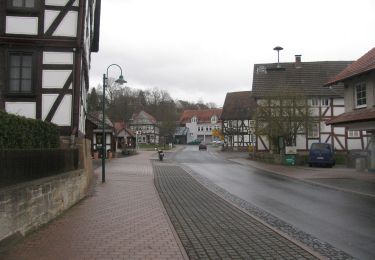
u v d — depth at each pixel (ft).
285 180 73.41
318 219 35.29
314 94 155.63
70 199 40.63
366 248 25.30
